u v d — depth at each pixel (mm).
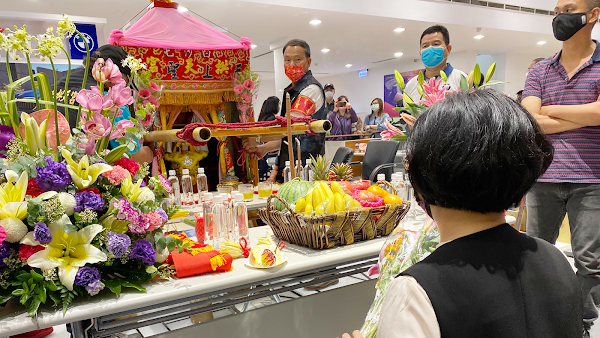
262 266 1278
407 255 992
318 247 1425
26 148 1123
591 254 1890
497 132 586
